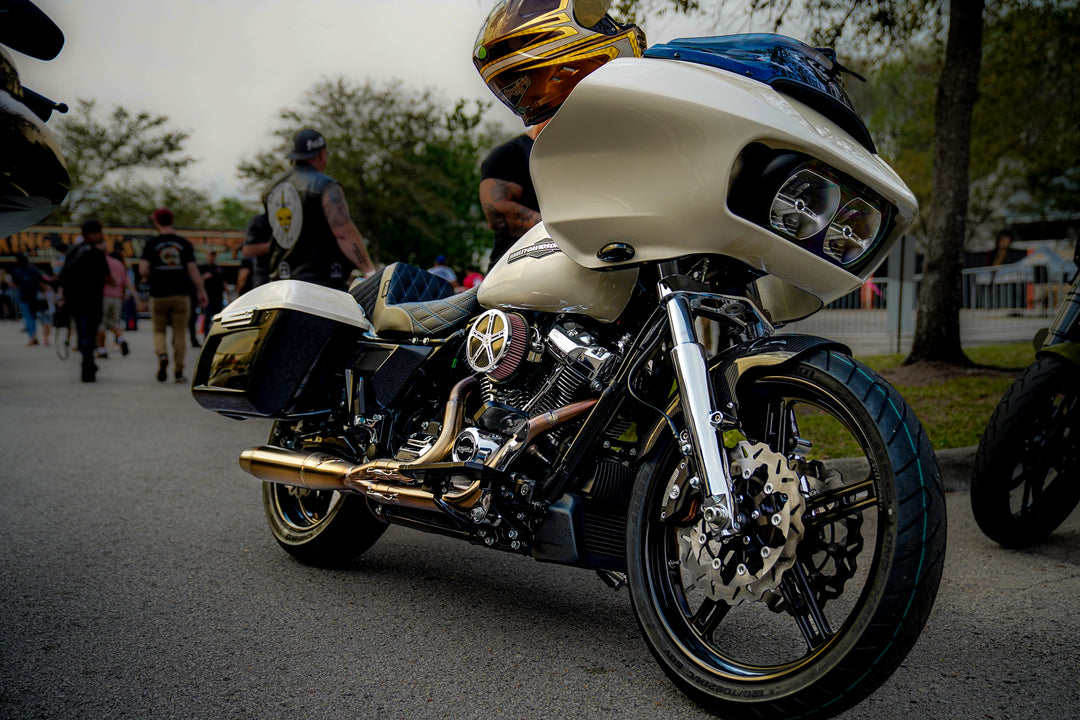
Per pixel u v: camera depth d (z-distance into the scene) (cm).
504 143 439
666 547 247
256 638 284
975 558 357
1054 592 316
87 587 333
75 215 4931
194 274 1101
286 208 591
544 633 289
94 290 1070
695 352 227
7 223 215
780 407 237
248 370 327
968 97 895
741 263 238
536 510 261
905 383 850
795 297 260
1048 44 1171
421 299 346
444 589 334
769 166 218
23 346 1784
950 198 908
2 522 425
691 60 236
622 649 276
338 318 331
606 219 237
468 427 276
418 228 4366
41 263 3481
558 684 250
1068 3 1090
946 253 909
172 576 347
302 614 306
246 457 347
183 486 507
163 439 668
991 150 2136
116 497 478
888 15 858
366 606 315
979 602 308
